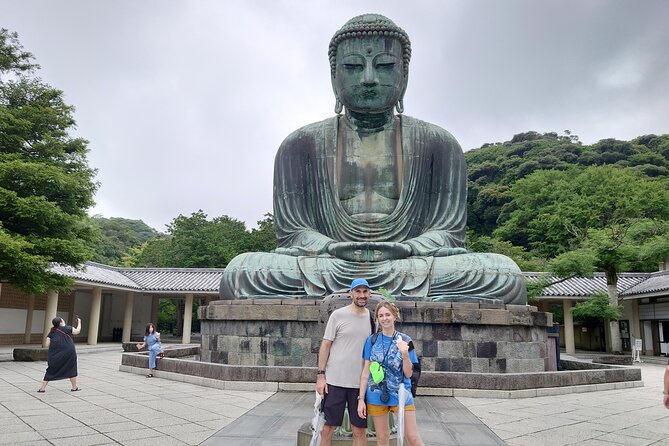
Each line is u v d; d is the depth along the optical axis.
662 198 42.62
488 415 8.61
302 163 15.93
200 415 8.19
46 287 19.75
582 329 39.50
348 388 5.09
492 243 46.25
